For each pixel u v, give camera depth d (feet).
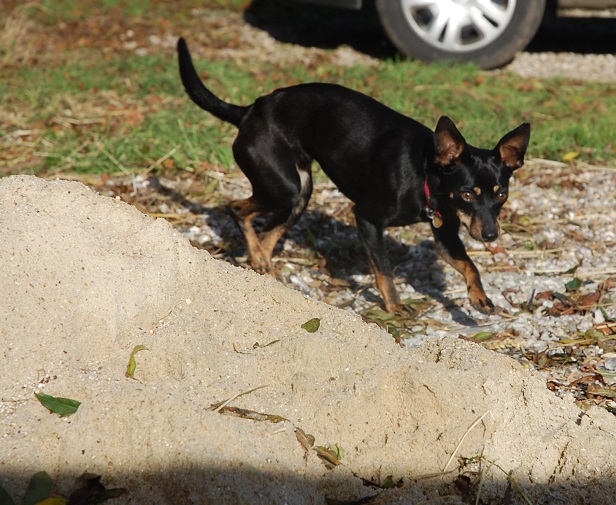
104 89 46.62
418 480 16.87
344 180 27.86
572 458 17.37
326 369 18.81
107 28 62.13
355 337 19.84
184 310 19.95
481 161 25.58
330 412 17.57
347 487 16.48
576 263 30.32
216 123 41.65
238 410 17.42
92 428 16.29
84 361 18.38
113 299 18.92
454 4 51.75
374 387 17.78
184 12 66.74
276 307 20.65
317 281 28.89
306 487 16.24
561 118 43.47
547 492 17.02
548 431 17.75
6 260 18.56
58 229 19.30
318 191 36.14
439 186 26.05
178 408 16.44
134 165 37.52
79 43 57.77
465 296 27.96
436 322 25.98
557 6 54.44
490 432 17.39
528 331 25.29
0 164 36.42
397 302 26.50
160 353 18.67
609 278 28.76
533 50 59.16
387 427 17.69
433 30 52.31
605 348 24.06
